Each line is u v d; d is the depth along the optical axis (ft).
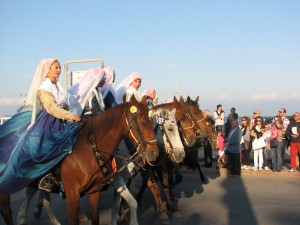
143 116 15.97
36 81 16.37
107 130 15.94
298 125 39.75
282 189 32.22
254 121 43.47
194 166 35.63
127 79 24.40
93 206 15.93
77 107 19.49
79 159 15.25
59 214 24.71
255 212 24.47
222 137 45.42
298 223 21.89
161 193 30.53
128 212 23.90
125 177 18.93
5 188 15.67
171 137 20.66
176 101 23.85
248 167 42.52
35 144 15.38
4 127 16.99
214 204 26.89
